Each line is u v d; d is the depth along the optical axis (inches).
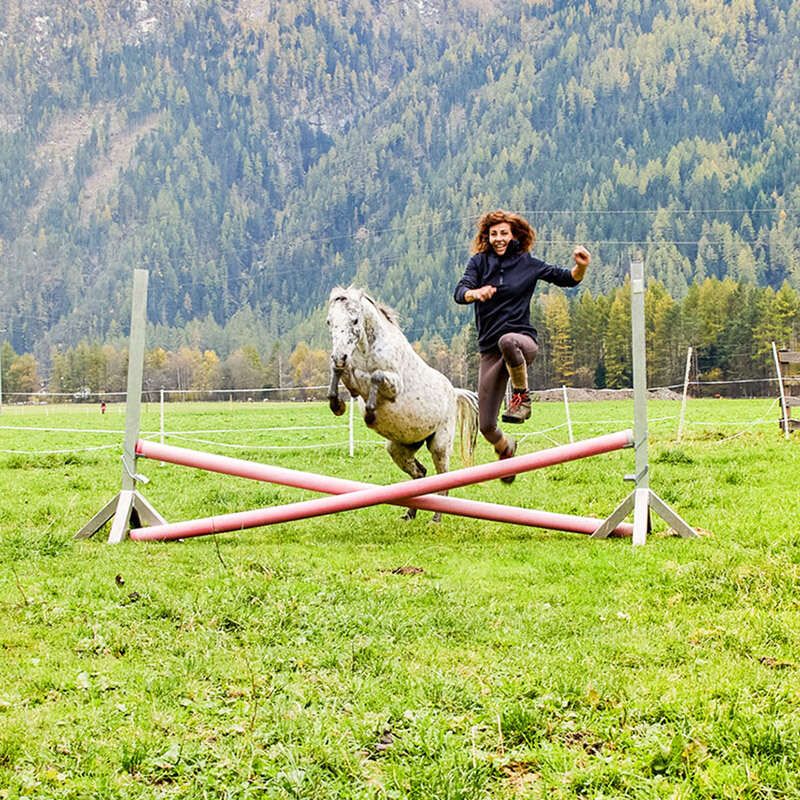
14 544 395.9
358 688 231.5
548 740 204.4
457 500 430.3
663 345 4931.1
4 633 275.0
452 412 488.4
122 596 313.9
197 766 192.5
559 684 229.1
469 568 366.9
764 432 1019.9
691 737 198.2
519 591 327.0
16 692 229.9
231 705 224.8
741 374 4852.4
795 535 390.9
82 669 246.5
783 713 209.6
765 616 284.8
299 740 203.6
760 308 4862.2
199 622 288.0
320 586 328.5
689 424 1289.4
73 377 6688.0
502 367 438.3
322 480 430.9
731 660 249.8
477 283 430.3
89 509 534.3
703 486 572.1
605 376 5032.0
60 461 824.3
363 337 440.8
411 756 195.3
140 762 193.9
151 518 433.7
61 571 354.6
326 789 183.5
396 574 358.0
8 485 645.9
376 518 494.3
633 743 198.8
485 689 229.8
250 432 1337.4
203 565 365.4
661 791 179.8
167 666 248.5
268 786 184.1
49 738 203.6
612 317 5007.4
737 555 366.3
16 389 6560.0
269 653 258.4
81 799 179.5
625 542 414.0
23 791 181.9
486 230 430.6
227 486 655.8
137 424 434.3
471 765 187.9
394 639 271.3
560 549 399.9
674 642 265.7
